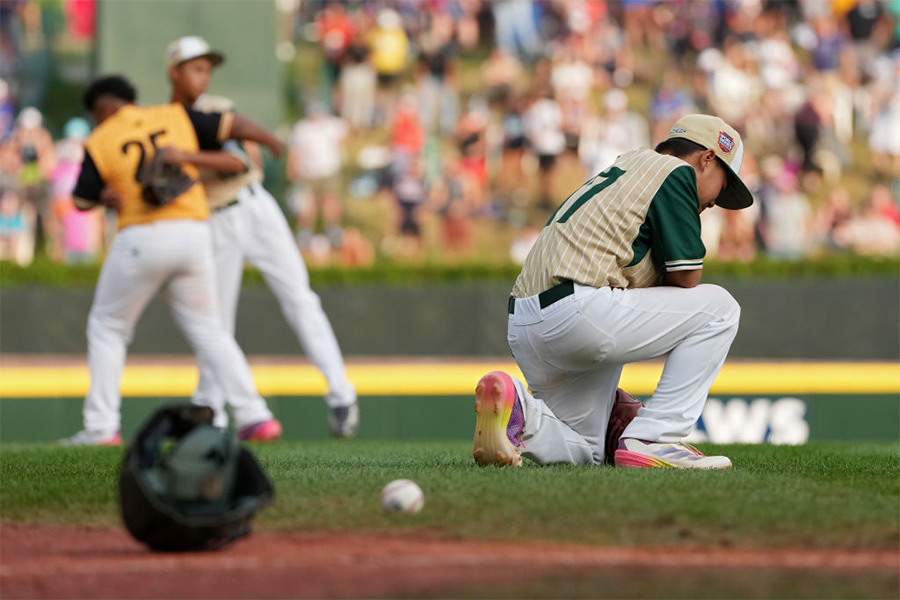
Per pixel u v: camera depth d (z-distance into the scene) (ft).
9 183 190.90
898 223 206.18
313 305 93.76
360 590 30.86
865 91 226.58
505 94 225.76
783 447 77.61
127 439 124.98
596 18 232.53
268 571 32.50
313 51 231.91
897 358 147.54
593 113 221.25
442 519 38.27
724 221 199.82
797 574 31.89
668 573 31.94
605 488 42.52
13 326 151.02
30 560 34.60
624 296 51.65
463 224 208.64
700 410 53.42
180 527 33.30
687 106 222.28
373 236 205.36
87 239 185.78
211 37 181.57
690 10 233.76
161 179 80.53
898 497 42.06
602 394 55.31
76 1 220.43
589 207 52.29
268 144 84.64
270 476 47.39
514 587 30.83
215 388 89.20
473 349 150.41
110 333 84.84
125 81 84.53
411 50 231.71
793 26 232.12
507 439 52.01
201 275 83.61
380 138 222.48
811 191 216.13
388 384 128.06
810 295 148.56
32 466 57.11
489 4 236.63
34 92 216.13
